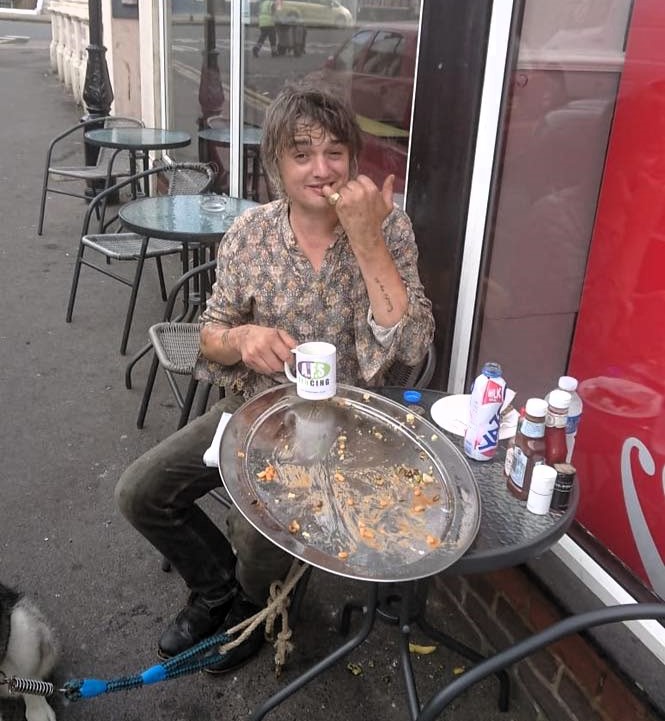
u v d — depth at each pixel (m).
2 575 2.54
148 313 4.64
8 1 26.16
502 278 2.42
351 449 1.72
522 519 1.53
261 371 1.88
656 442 2.05
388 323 1.81
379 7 3.21
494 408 1.69
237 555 1.97
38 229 6.09
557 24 2.14
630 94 2.04
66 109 11.32
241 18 4.93
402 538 1.45
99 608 2.43
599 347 2.23
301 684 1.86
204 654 2.15
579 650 1.92
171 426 3.46
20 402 3.59
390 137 3.08
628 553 2.15
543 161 2.28
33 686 1.77
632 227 2.07
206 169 4.66
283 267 1.93
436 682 2.20
